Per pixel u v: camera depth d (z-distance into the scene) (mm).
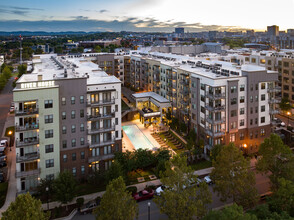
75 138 55750
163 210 37594
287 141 78250
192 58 116812
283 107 98875
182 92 83438
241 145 69938
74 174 56531
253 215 33188
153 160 61469
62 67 80000
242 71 68688
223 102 66375
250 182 43625
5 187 55000
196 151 65812
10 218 31359
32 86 51094
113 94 58781
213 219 34438
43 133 52031
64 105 53844
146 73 119250
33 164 52156
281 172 48062
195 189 38344
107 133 59031
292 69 104438
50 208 48875
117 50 197750
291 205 41031
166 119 94312
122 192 35781
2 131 86188
